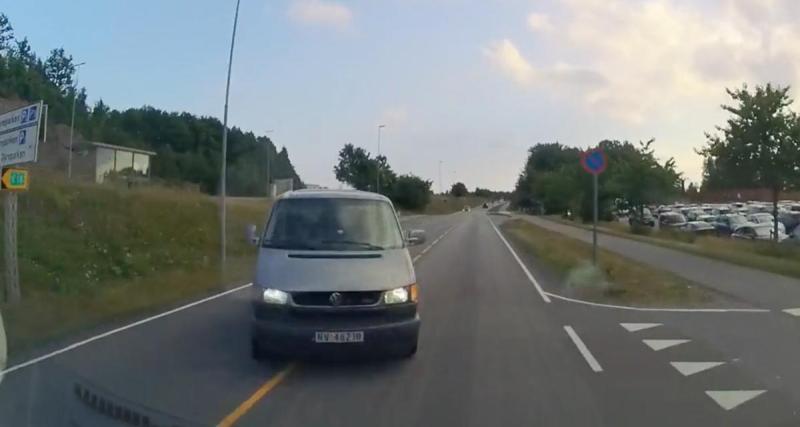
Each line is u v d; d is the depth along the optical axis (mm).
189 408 7062
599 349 10094
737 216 46000
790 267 20219
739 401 7484
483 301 15078
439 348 10094
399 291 8586
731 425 6691
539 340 10742
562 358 9500
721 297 15406
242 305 14320
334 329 8250
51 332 11008
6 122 13500
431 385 8055
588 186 55625
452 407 7207
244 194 71875
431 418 6840
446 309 13914
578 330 11602
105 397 7406
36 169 29031
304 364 8992
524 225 57094
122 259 19609
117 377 8305
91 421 6551
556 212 92938
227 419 6719
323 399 7457
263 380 8195
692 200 93062
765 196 70188
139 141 74938
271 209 10125
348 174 65938
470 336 11047
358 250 9281
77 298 14180
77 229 21281
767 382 8273
